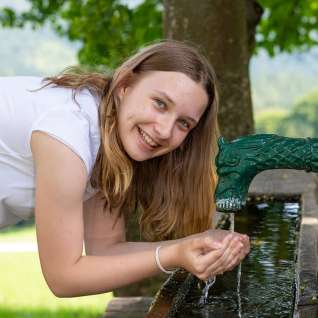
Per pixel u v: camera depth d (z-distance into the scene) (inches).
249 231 171.8
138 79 120.8
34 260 654.5
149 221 139.3
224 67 279.7
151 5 400.2
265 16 444.8
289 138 115.0
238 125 283.4
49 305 460.1
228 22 278.5
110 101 121.3
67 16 415.2
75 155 114.0
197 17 276.4
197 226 138.9
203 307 124.9
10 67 3590.1
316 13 434.0
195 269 112.7
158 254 115.9
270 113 2459.4
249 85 290.4
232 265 114.0
